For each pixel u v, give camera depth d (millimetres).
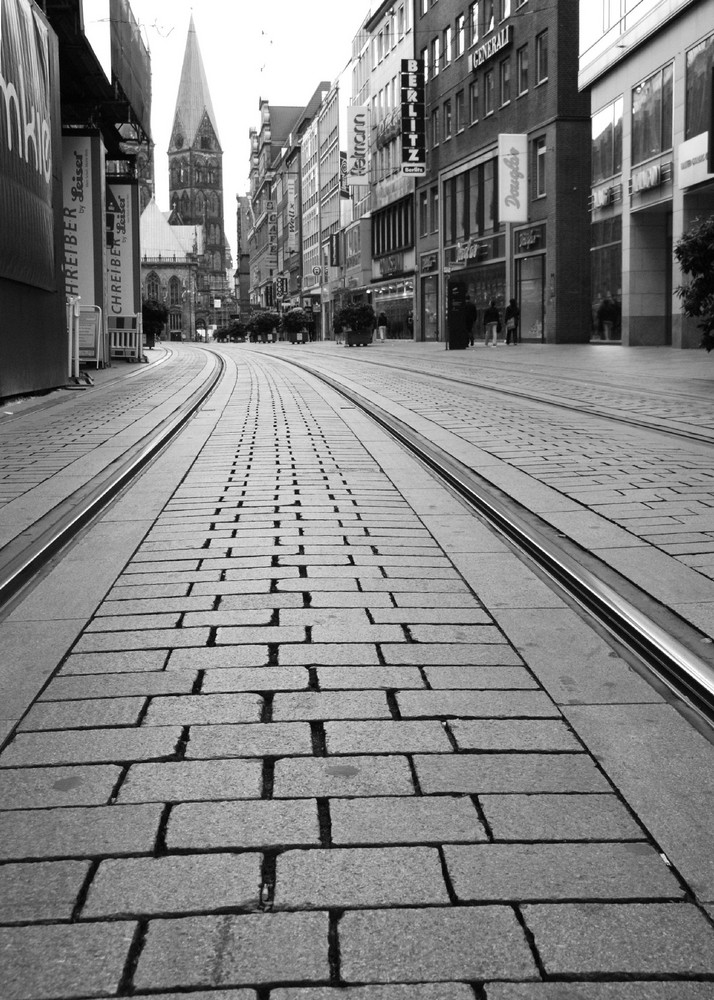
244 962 2035
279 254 125000
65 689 3537
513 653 3887
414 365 25016
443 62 48938
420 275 54688
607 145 31312
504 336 41625
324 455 9125
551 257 37000
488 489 7254
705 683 3445
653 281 29766
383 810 2645
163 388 18312
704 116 24188
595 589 4590
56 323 18094
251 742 3070
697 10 24484
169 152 194750
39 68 16344
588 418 11820
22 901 2244
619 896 2258
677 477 7551
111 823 2580
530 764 2920
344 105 75000
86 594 4703
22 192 15148
